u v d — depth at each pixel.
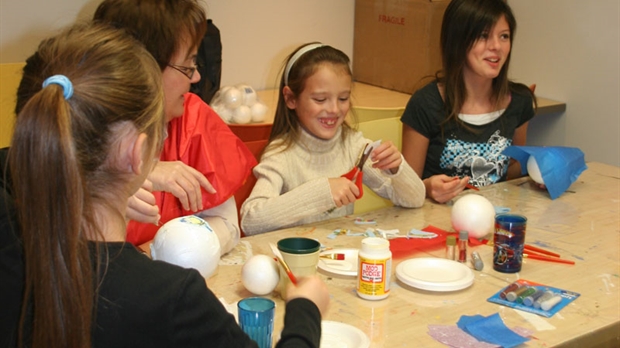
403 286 1.44
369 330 1.24
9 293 0.84
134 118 0.84
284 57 3.65
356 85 3.75
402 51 3.50
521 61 3.40
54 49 0.87
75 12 3.00
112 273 0.83
